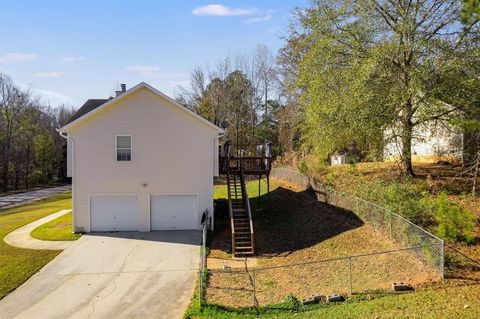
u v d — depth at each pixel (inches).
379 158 885.2
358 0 782.5
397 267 535.8
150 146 895.7
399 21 766.5
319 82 809.5
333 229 773.3
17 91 2544.3
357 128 762.8
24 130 2556.6
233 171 1059.3
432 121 764.6
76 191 885.2
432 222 615.8
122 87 1087.6
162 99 892.6
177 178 903.7
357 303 447.2
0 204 1616.6
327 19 812.0
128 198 900.0
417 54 727.7
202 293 553.9
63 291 580.7
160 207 908.0
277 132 2209.6
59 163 2753.4
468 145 803.4
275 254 728.3
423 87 693.3
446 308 391.2
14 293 575.8
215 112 2203.5
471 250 529.3
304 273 605.9
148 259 716.0
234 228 808.3
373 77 745.6
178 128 899.4
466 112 716.0
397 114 760.3
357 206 762.2
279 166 1614.2
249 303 511.2
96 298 555.5
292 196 1104.8
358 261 595.2
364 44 799.7
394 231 618.8
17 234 906.7
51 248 780.6
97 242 816.9
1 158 2422.5
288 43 1515.7
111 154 889.5
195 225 912.9
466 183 781.3
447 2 735.7
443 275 468.8
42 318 498.0
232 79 2295.8
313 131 850.1
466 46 702.5
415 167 975.6
